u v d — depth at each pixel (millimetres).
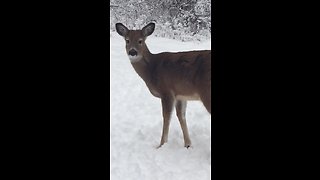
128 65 12312
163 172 4836
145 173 4832
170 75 5602
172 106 5719
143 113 7609
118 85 9906
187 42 17344
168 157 5344
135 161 5203
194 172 4820
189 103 8336
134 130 6477
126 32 5816
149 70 5840
